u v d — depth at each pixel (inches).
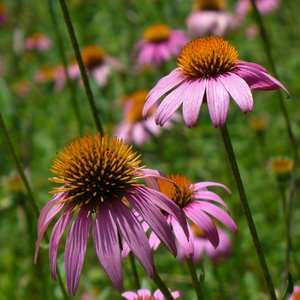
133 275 125.3
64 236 223.0
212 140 294.2
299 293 132.1
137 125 291.1
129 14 350.0
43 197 277.1
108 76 336.2
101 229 83.6
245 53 320.2
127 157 93.7
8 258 229.9
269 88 91.9
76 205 89.3
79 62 121.3
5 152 311.9
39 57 420.8
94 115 124.5
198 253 198.5
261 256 89.2
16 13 397.1
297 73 287.7
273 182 184.2
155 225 83.7
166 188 102.9
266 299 165.9
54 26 181.6
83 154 92.7
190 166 270.4
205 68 93.3
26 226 221.1
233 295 202.4
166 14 373.1
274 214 236.4
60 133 345.1
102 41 379.9
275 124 279.9
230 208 224.8
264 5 344.8
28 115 347.6
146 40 325.4
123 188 89.4
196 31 328.5
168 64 347.9
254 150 280.8
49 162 311.7
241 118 300.4
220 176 261.4
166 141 299.7
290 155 260.5
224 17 328.8
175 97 91.1
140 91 333.7
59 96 368.2
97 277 234.8
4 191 223.9
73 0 370.0
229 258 218.1
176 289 204.1
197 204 101.1
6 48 406.3
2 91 307.6
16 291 222.4
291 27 347.3
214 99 86.6
